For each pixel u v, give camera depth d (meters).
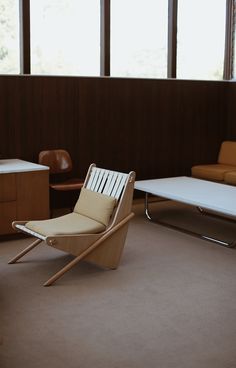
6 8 5.51
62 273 3.64
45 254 4.29
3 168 4.65
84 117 6.00
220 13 7.09
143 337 2.83
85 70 6.11
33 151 5.71
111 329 2.93
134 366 2.53
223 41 7.19
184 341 2.79
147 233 4.97
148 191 5.08
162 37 6.64
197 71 7.00
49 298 3.36
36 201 4.77
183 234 4.95
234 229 5.20
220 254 4.35
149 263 4.09
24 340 2.78
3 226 4.61
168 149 6.75
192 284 3.65
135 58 6.43
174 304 3.29
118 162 6.34
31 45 5.68
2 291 3.47
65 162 5.68
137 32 6.39
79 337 2.82
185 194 4.80
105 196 3.97
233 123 7.18
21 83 5.51
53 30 5.80
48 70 5.84
